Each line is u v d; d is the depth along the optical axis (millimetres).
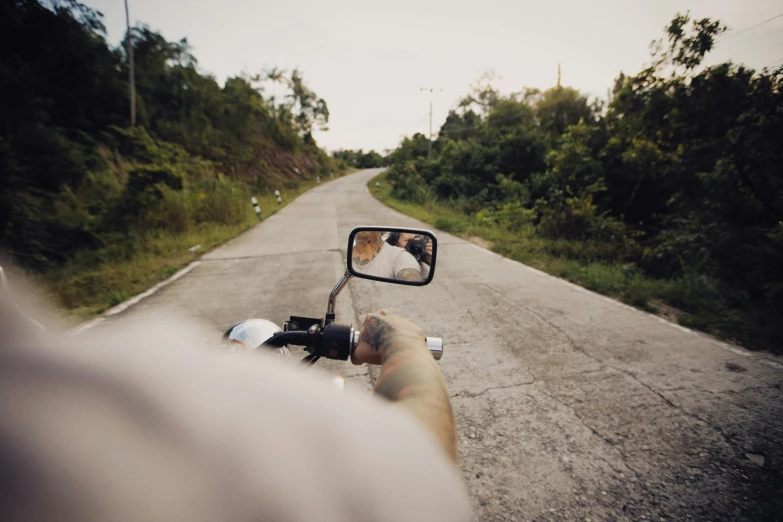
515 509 2113
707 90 8633
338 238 10141
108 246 8906
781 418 2742
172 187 11945
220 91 29641
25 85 11852
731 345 3893
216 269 7328
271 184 28266
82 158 12062
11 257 7477
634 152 11188
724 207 5832
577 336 4141
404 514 345
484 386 3240
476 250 8594
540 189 16188
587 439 2604
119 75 18531
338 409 397
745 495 2148
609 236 9633
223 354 427
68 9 14844
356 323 4660
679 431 2648
